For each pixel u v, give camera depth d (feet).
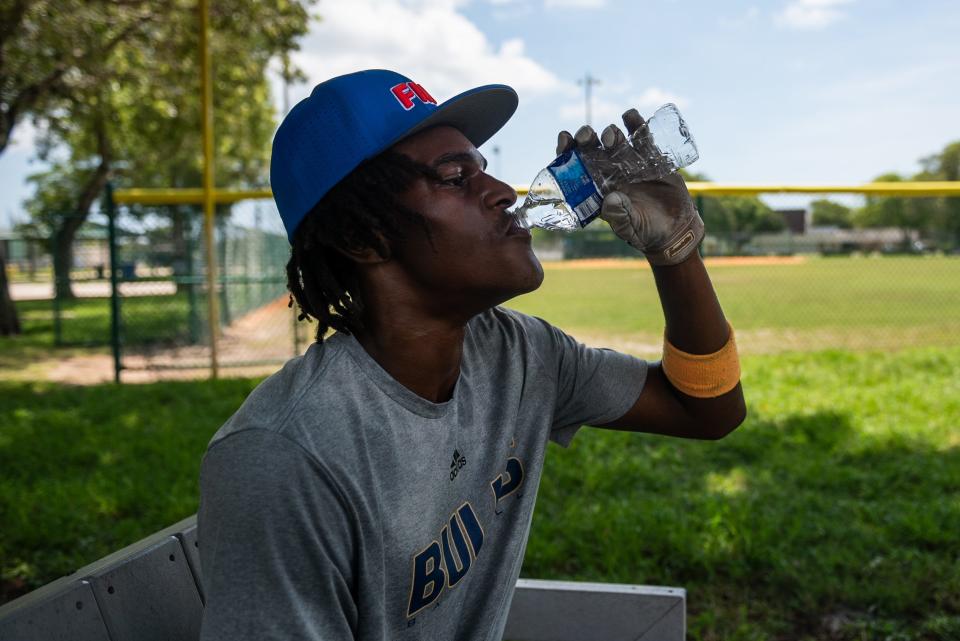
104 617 4.42
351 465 3.54
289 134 4.10
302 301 4.36
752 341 34.40
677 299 4.70
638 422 5.13
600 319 43.06
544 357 4.81
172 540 5.05
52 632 4.11
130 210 35.68
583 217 4.60
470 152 4.08
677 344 4.85
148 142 64.23
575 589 6.55
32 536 13.38
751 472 15.99
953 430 18.60
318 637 3.39
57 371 33.94
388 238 3.91
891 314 43.70
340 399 3.65
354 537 3.57
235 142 80.28
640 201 4.47
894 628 9.93
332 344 3.93
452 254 3.90
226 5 39.11
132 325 45.85
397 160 3.89
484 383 4.43
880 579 11.13
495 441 4.35
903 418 19.60
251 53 46.78
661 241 4.47
